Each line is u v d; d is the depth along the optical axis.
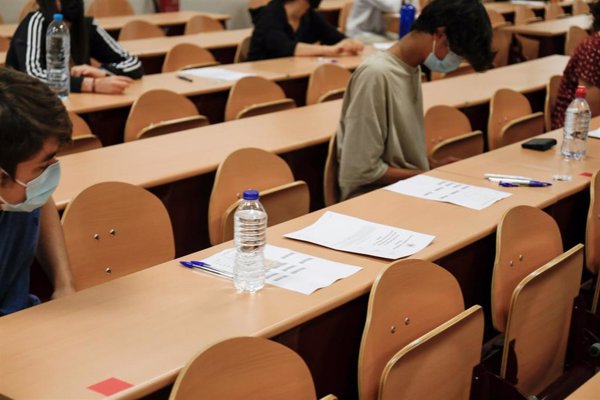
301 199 2.92
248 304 1.90
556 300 2.43
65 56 3.95
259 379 1.60
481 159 3.18
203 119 3.75
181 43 5.50
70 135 1.67
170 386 1.66
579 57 4.06
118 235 2.41
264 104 4.09
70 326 1.79
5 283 1.94
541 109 4.95
